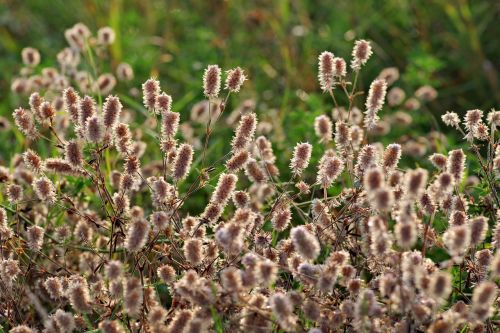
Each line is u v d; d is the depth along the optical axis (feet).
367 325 2.14
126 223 2.39
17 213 2.41
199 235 2.31
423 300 2.15
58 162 2.40
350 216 2.37
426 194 2.29
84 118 2.35
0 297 2.37
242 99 3.28
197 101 3.29
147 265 2.37
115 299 2.21
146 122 2.94
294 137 2.90
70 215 2.56
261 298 2.16
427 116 3.16
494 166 2.34
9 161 2.95
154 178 2.44
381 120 3.07
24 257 2.51
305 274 2.15
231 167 2.35
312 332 2.09
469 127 2.39
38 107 2.42
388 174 2.30
